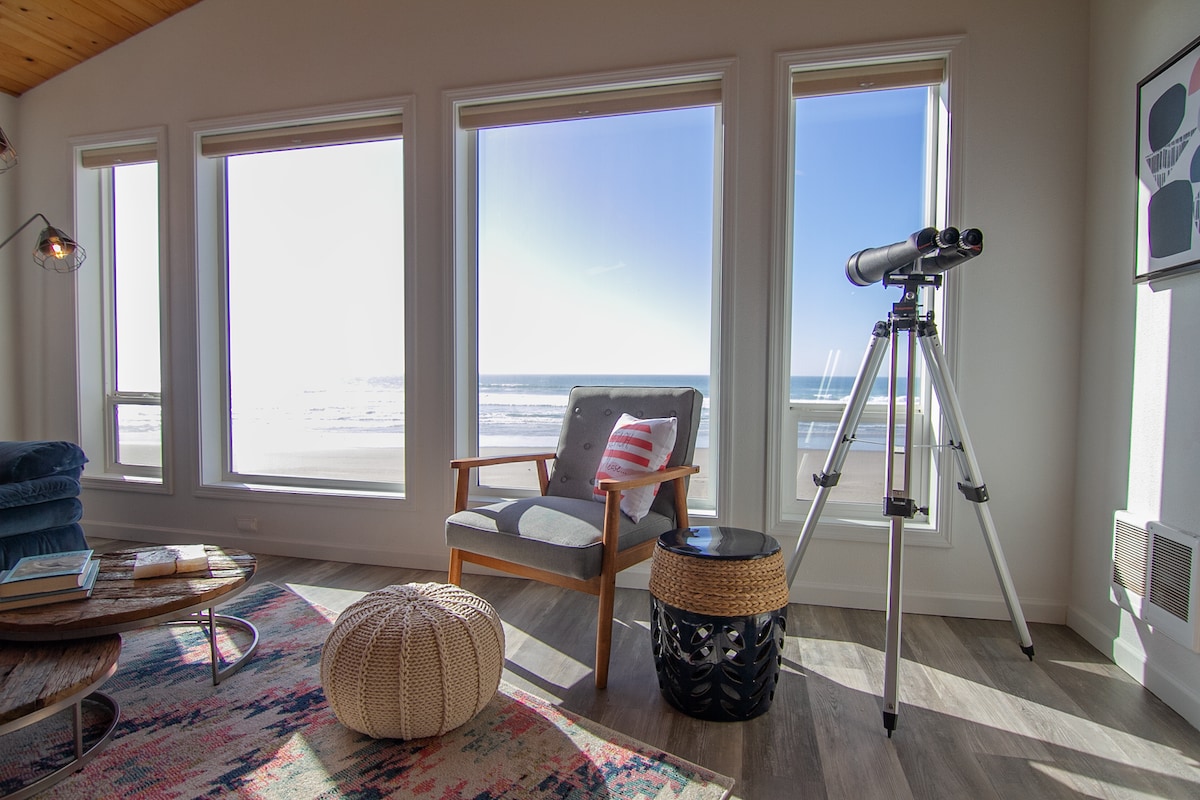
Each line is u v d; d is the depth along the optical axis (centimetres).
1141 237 173
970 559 220
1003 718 154
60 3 279
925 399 232
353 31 275
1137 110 176
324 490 290
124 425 332
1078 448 209
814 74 230
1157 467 167
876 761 137
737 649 149
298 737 142
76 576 145
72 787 124
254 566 173
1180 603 153
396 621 140
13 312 330
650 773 130
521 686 169
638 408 222
